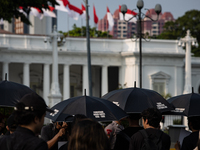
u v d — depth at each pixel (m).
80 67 110.38
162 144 12.65
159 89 102.88
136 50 100.50
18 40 95.19
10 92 15.40
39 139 9.21
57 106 15.26
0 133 14.98
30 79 105.88
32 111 9.47
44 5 58.81
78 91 110.31
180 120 75.44
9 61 93.94
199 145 9.87
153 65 102.25
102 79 102.56
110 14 95.81
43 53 96.69
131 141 12.74
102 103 14.84
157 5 43.06
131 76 101.00
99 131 8.30
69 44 99.62
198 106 16.91
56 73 78.56
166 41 103.19
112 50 102.88
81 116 11.18
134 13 86.00
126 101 16.45
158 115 12.92
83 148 8.17
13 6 55.75
